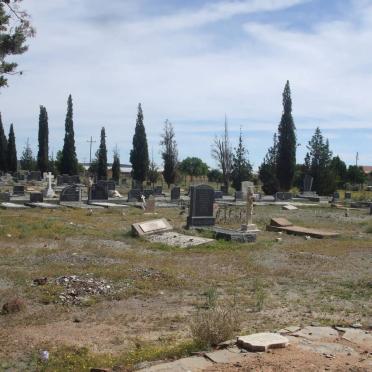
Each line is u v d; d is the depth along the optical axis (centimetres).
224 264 1429
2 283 1092
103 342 730
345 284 1172
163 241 1867
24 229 2012
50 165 8069
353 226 2708
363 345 661
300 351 624
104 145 7969
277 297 1034
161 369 563
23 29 1961
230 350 630
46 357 645
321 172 6109
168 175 7212
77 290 1033
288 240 2031
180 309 930
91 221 2531
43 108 7781
